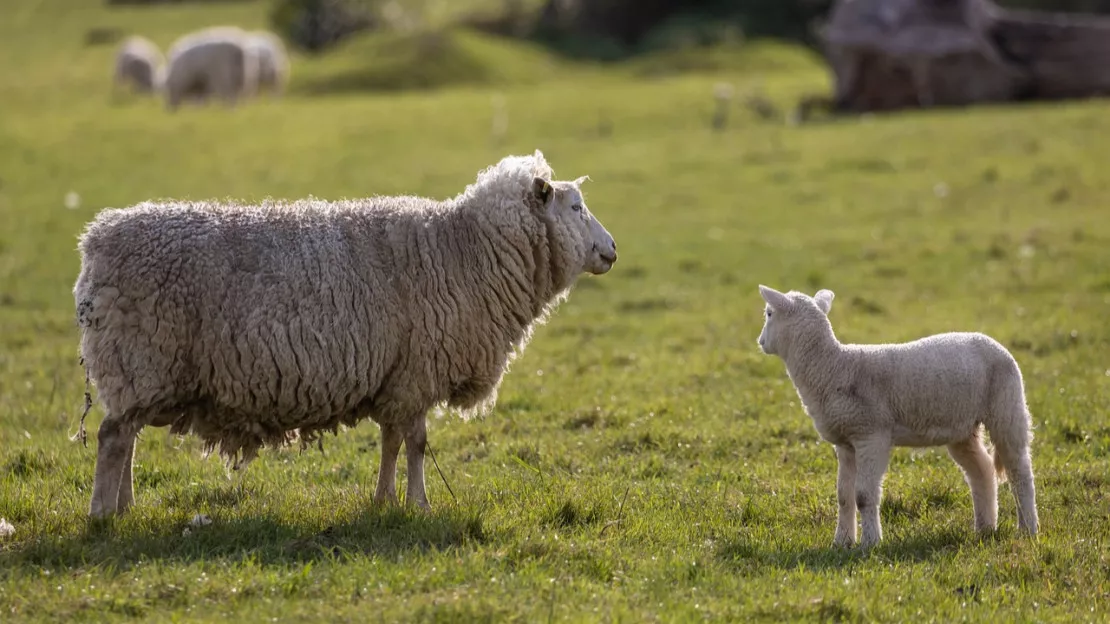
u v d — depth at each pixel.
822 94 51.22
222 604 8.13
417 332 10.41
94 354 9.71
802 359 9.68
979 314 19.98
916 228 28.14
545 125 46.53
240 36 59.81
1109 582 8.80
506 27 80.50
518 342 11.45
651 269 25.38
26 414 14.80
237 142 43.84
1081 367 16.03
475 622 7.80
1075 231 25.94
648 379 16.50
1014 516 10.48
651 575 8.87
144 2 96.62
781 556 9.41
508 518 10.10
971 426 9.59
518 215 11.01
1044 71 46.75
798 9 85.25
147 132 46.28
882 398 9.48
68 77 68.50
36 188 34.88
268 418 10.17
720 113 45.94
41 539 9.31
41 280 24.41
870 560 9.20
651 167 37.41
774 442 13.29
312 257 10.09
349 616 7.90
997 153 35.97
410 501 10.46
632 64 72.56
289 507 10.39
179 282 9.70
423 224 10.73
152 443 13.37
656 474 12.30
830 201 31.84
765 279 24.11
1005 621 8.10
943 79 47.22
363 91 62.28
